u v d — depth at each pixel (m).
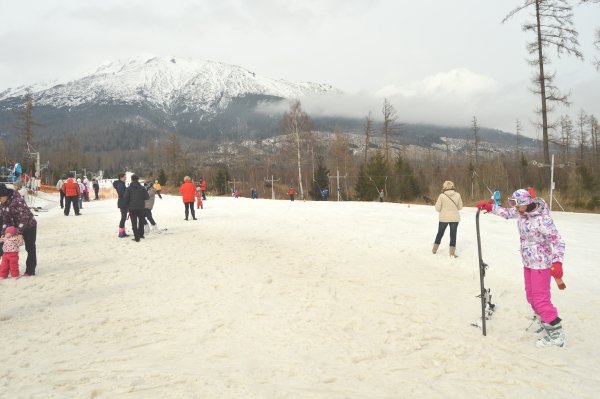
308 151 60.25
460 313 6.45
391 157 57.19
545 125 27.38
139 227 13.60
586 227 16.16
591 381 4.28
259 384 4.21
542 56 27.08
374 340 5.37
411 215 20.12
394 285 8.04
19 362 4.67
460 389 4.13
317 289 7.71
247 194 68.44
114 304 6.84
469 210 25.33
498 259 10.40
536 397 3.98
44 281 8.34
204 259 10.30
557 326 5.15
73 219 19.42
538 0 26.83
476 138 67.31
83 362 4.68
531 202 5.29
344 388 4.14
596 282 8.30
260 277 8.55
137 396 3.94
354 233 14.41
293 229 15.38
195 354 4.92
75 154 114.50
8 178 27.88
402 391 4.09
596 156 53.25
